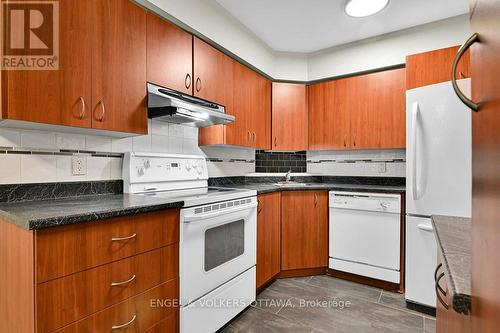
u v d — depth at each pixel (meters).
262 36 2.68
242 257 1.91
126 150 1.81
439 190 1.85
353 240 2.44
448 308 0.75
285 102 2.96
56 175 1.47
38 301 0.90
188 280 1.45
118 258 1.14
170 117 1.92
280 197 2.51
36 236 0.91
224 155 2.69
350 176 3.08
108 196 1.60
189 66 1.89
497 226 0.35
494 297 0.35
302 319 1.85
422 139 1.92
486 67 0.40
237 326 1.77
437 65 2.23
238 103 2.40
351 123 2.79
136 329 1.21
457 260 0.63
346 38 2.73
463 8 2.22
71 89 1.26
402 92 2.55
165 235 1.35
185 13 1.88
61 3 1.22
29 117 1.12
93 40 1.34
